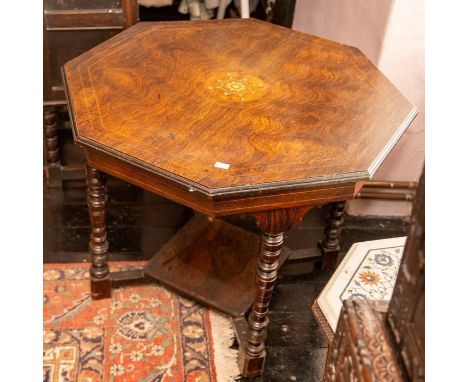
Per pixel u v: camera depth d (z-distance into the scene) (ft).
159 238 8.73
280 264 8.06
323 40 7.85
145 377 6.87
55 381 6.75
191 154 5.52
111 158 5.67
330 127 6.07
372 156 5.70
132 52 7.14
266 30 7.99
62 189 9.39
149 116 6.01
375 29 8.06
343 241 9.01
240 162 5.47
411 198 9.11
